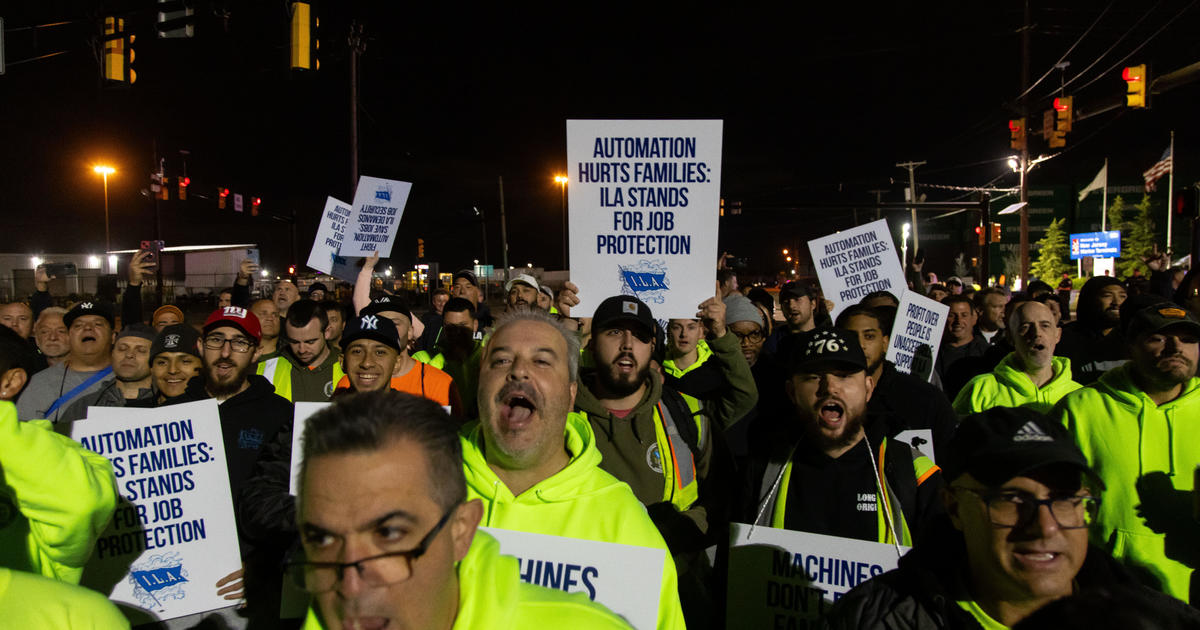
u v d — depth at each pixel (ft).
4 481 7.27
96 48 39.32
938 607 6.36
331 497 4.48
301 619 9.41
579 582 7.36
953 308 23.50
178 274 187.42
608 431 11.39
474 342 21.80
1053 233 311.47
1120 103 54.60
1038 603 6.01
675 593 7.71
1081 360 19.72
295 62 37.88
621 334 11.43
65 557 7.74
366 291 28.32
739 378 14.25
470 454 8.23
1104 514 11.47
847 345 9.91
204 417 11.21
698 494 11.40
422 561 4.58
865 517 9.82
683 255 15.15
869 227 23.18
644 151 15.17
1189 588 10.84
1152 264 37.42
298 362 18.20
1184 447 11.00
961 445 6.41
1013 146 80.38
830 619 6.82
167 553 10.91
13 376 8.32
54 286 118.11
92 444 10.73
